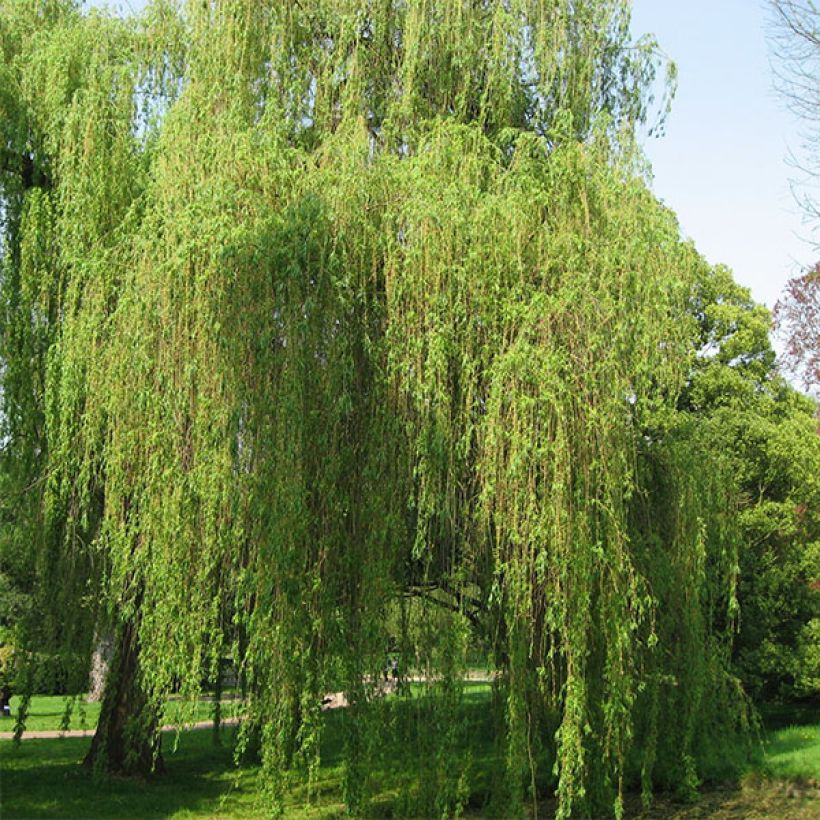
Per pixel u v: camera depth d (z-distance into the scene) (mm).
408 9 10102
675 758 11023
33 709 25000
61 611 11336
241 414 7848
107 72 10094
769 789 12203
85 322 8961
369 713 7996
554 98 10469
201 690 8211
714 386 17734
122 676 12359
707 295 18656
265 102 9734
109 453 8609
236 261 7859
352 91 9812
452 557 8336
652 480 10492
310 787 8133
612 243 8414
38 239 9836
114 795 11359
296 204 8031
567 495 7652
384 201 8320
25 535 10797
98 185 9500
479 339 8031
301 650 7887
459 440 7922
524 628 7883
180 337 8016
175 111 9086
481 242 8008
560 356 7648
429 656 8133
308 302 7832
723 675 11305
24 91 10391
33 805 10750
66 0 11820
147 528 8078
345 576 8273
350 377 7945
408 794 8172
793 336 21219
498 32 9984
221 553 7941
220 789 11930
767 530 16219
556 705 8461
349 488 8234
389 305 7922
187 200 8461
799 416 18578
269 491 7695
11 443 10211
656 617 10367
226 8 9664
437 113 10188
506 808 8469
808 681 16469
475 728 8562
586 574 7668
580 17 10578
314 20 10430
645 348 8359
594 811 9086
